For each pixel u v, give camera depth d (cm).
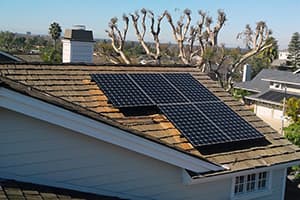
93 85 973
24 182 671
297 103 3453
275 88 4694
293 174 1880
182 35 3591
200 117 954
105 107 901
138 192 786
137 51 6712
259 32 3559
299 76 4722
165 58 4388
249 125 1009
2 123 651
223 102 1082
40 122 680
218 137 901
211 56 3478
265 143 1008
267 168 924
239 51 3922
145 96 962
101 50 3819
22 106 633
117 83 984
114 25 3700
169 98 988
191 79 1156
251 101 4688
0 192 587
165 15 3594
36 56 3388
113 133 707
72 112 666
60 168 709
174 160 770
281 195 1039
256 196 964
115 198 749
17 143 668
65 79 955
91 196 713
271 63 8012
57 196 649
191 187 841
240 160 895
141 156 777
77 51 1502
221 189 892
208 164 808
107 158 747
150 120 906
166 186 812
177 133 889
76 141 715
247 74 5647
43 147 690
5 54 1697
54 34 8494
